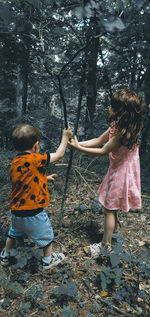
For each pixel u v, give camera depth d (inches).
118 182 82.0
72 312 63.6
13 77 294.7
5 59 105.5
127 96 75.6
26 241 88.2
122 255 73.9
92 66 132.6
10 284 69.9
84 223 110.7
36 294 71.3
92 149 81.2
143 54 167.3
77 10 39.9
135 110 75.9
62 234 101.3
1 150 225.1
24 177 71.5
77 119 87.0
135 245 95.7
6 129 298.0
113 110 78.5
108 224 85.3
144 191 151.6
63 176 162.1
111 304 68.9
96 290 74.3
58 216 115.6
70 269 81.9
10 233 78.9
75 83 177.9
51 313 66.1
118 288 74.6
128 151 80.7
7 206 125.2
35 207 72.6
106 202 84.4
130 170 82.3
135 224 112.1
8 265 82.9
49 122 257.1
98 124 213.0
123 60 209.6
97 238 100.0
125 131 76.4
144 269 78.4
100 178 160.1
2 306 67.7
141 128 79.9
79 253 90.2
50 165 179.9
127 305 68.7
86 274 80.3
